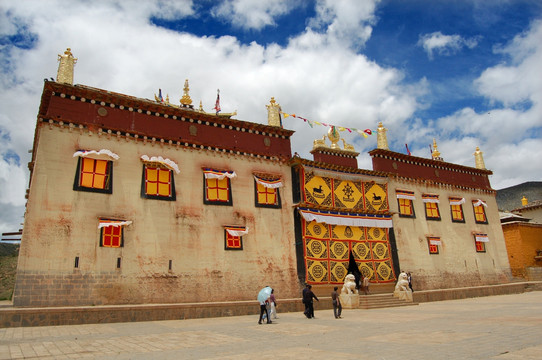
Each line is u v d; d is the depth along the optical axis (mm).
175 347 9703
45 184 17141
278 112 25625
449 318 14562
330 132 28375
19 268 15742
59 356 8609
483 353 7742
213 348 9477
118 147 19391
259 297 15031
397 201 28906
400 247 27938
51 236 16719
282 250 22859
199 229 20469
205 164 21703
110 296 17359
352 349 8805
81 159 18297
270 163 24078
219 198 21641
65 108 18484
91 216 17828
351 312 19422
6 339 11164
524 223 36688
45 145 17578
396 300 22797
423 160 31312
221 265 20594
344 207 25781
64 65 19078
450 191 32531
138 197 19250
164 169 20406
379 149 28797
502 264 33469
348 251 25344
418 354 7895
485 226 33781
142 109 20562
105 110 19531
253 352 8805
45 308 14594
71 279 16703
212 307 17906
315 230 24453
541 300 21656
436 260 29484
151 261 18734
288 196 24141
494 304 20281
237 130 23469
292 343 10008
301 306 20562
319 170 25375
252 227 22203
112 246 17984
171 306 16859
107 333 12391
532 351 7777
